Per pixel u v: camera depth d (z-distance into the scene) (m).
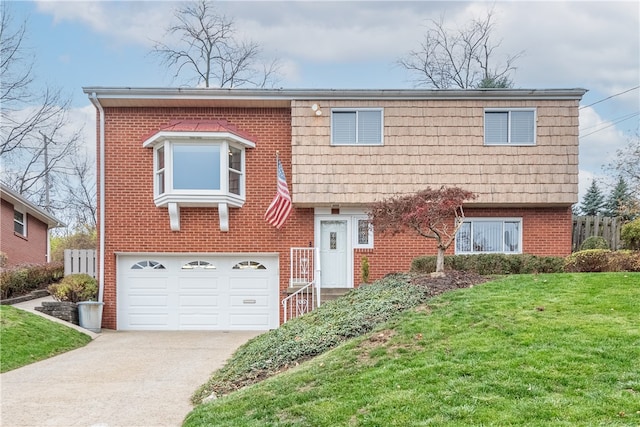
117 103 14.03
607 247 13.15
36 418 6.06
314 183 13.68
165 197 13.64
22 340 10.39
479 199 13.61
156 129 14.27
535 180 13.65
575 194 13.59
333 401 5.08
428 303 8.23
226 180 13.77
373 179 13.73
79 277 14.24
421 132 13.83
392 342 6.66
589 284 8.51
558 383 4.88
